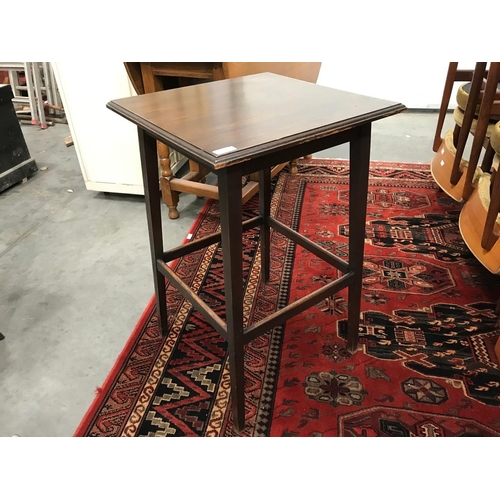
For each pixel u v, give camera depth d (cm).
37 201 240
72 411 126
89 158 227
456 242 196
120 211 228
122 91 204
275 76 137
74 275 180
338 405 125
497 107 181
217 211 222
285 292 167
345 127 97
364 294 165
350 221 120
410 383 131
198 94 121
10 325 155
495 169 170
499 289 167
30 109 346
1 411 126
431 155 279
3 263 188
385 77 345
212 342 146
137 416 123
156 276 138
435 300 162
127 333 152
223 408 125
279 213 219
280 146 88
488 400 125
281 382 131
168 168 204
